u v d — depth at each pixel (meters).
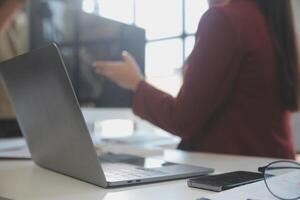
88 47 1.85
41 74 0.59
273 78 1.05
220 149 1.03
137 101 1.06
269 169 0.62
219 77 0.93
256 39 1.00
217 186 0.57
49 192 0.56
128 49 1.87
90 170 0.60
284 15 1.08
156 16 3.04
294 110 1.10
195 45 0.97
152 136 1.92
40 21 1.85
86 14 1.87
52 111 0.62
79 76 1.82
